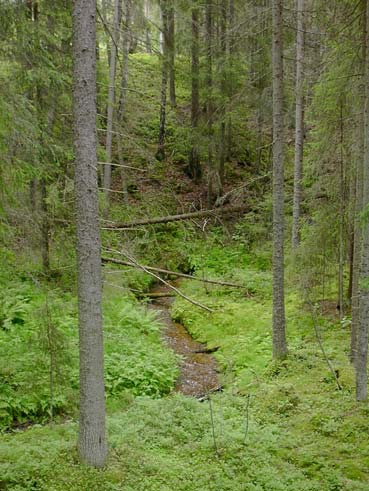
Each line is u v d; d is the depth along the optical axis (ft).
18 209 26.04
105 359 34.58
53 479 19.15
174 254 60.39
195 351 40.98
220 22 65.46
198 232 63.21
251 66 62.59
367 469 21.06
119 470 20.13
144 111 79.51
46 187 34.17
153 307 51.29
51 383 25.22
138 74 91.66
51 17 36.27
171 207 66.13
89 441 20.12
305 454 22.45
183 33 61.87
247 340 40.27
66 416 27.84
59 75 33.65
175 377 35.50
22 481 19.12
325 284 46.57
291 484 20.20
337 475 20.53
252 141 76.74
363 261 24.97
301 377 31.30
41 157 31.42
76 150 18.52
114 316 42.50
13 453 21.01
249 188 67.31
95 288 19.33
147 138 77.77
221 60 58.80
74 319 37.27
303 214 53.01
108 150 51.98
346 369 30.96
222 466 21.50
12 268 26.50
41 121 34.63
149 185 69.56
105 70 58.70
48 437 23.26
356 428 24.18
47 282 31.73
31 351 28.37
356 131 31.09
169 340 43.06
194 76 63.36
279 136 32.04
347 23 28.96
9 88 25.22
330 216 38.40
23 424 26.91
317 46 48.29
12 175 23.32
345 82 29.37
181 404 28.14
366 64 24.59
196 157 72.43
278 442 23.81
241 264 59.06
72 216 34.50
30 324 34.12
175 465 21.27
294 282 45.52
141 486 19.29
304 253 39.81
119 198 61.67
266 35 56.85
